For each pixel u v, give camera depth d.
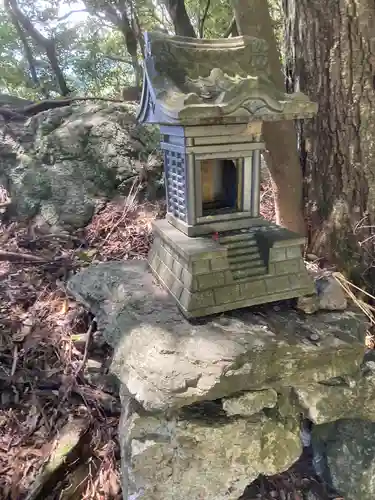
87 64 5.91
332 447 1.81
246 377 1.46
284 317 1.69
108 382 2.12
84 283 2.12
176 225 1.82
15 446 1.90
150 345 1.51
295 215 2.44
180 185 1.73
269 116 1.46
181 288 1.66
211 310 1.60
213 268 1.60
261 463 1.58
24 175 3.38
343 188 2.27
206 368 1.41
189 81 1.53
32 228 3.13
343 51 2.10
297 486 1.83
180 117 1.33
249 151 1.66
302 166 2.45
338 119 2.20
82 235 3.10
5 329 2.36
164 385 1.39
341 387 1.64
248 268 1.67
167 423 1.55
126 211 3.22
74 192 3.31
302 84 2.29
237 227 1.75
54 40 5.29
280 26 4.35
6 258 2.82
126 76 6.50
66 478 1.81
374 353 1.80
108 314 1.85
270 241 1.65
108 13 4.87
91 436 1.95
